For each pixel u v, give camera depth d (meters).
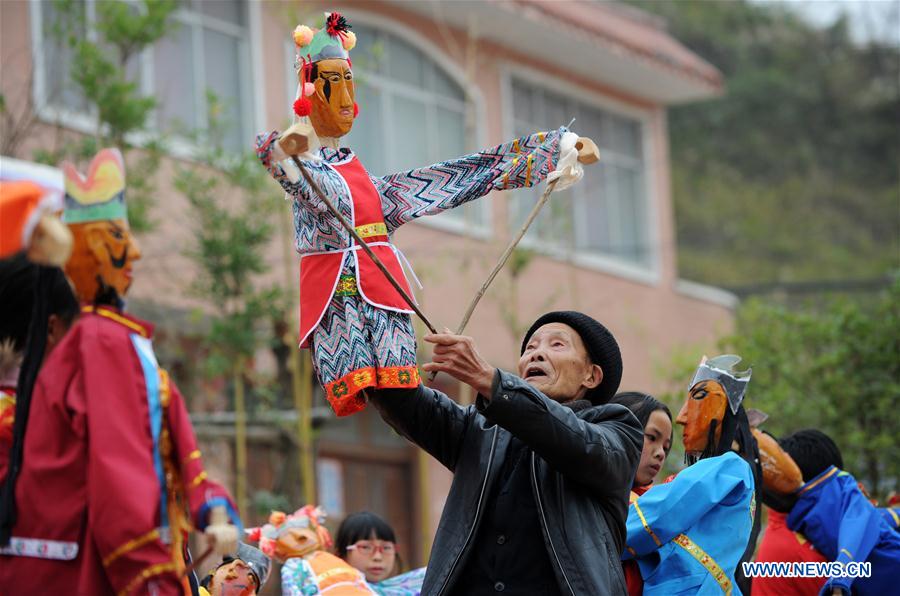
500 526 6.09
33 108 14.58
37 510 4.98
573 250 21.70
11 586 4.99
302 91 6.04
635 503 6.97
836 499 8.61
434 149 20.19
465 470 6.28
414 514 19.30
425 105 20.14
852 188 36.44
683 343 22.59
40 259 4.86
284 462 14.84
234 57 17.64
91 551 4.93
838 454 8.80
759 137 36.75
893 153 37.00
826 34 38.84
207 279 15.04
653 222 23.58
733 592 6.96
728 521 6.97
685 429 7.51
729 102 36.88
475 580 6.08
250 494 15.56
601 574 5.86
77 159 13.75
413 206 6.21
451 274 19.61
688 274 34.53
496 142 21.03
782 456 8.54
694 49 37.94
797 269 34.72
